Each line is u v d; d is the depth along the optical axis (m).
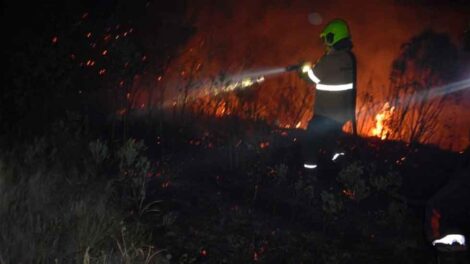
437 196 2.86
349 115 6.66
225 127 7.49
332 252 4.82
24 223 4.16
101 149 5.85
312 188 5.86
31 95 6.99
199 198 5.55
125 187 5.39
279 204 5.71
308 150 6.63
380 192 6.43
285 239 4.93
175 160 6.59
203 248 4.53
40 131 6.55
